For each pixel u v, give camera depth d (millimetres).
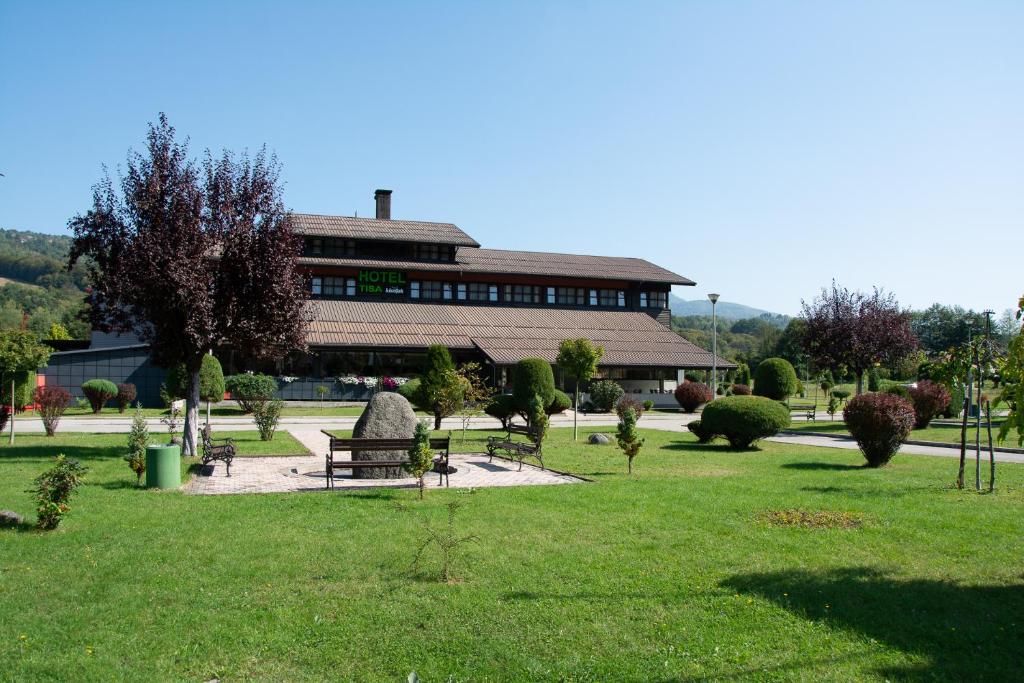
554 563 7875
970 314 89062
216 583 7121
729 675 5270
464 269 52312
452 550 8289
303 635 5938
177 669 5348
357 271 51250
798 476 14773
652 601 6730
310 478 14266
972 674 5277
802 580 7332
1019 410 8031
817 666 5414
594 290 56938
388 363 44250
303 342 18109
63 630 5934
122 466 14867
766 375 41000
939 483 13641
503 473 15391
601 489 12641
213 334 16891
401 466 14359
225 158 17016
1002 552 8406
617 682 5184
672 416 39062
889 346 40719
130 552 8039
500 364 42000
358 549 8344
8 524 9180
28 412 33531
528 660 5492
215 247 16719
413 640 5855
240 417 32812
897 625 6195
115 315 16688
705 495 12008
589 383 42000
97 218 16016
